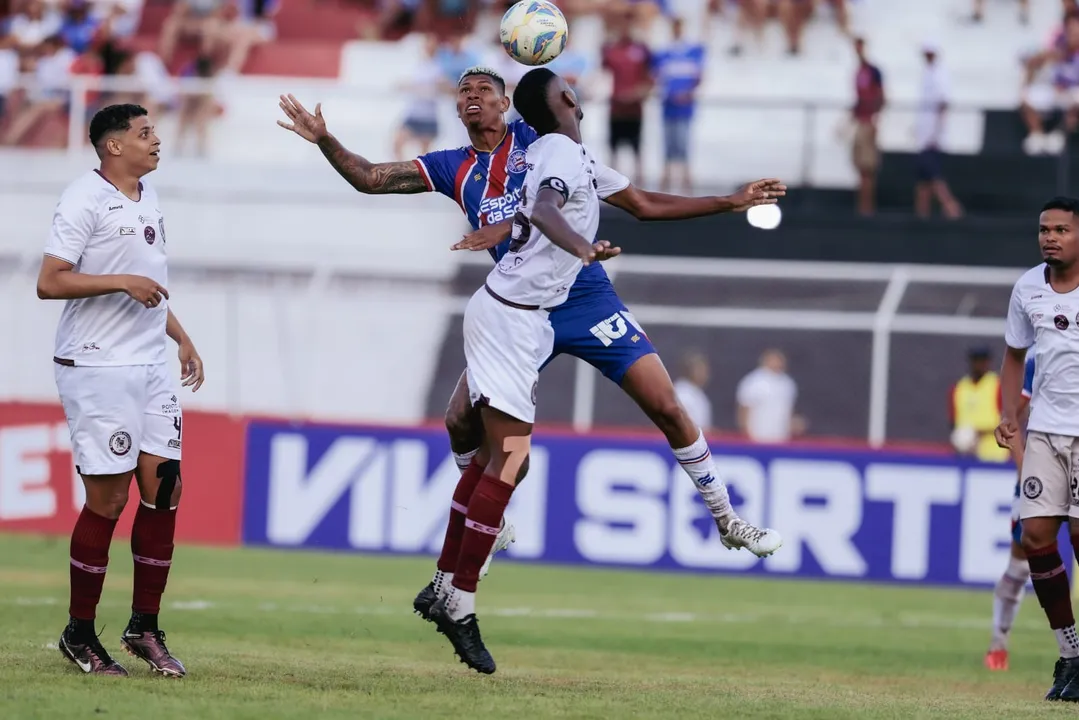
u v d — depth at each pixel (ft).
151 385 69.87
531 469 157.69
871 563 152.66
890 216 215.92
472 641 72.33
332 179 237.45
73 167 233.76
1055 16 259.19
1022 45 257.14
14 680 65.57
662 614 126.21
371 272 209.77
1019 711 69.56
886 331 191.62
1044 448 77.87
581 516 156.97
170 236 230.07
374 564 154.20
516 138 76.07
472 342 71.41
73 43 250.57
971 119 222.69
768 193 77.92
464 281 208.95
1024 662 103.91
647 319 200.23
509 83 224.74
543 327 71.61
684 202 78.02
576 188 68.80
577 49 256.11
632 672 86.48
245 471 161.48
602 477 156.87
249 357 211.61
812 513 153.69
